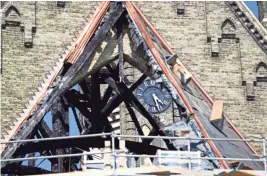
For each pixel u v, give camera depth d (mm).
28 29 46500
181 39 48594
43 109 36500
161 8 48875
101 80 40688
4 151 36000
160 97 51844
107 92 41219
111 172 32812
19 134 36219
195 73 48219
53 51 46500
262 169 37094
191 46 48594
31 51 46219
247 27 49344
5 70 45625
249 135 47656
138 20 38219
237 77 48500
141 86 51906
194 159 33812
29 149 37031
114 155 32406
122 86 40469
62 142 38562
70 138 35625
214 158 33562
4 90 45281
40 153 42156
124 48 38344
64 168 41688
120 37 38062
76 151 41969
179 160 34062
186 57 48375
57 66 38250
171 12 48875
